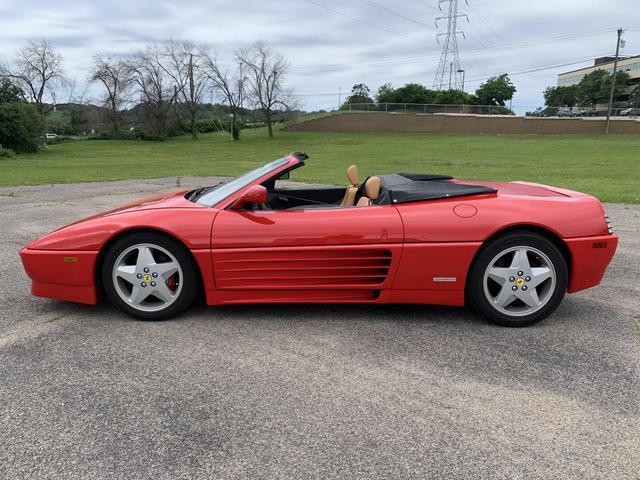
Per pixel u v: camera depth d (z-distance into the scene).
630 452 2.15
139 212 3.56
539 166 26.56
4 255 5.53
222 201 3.57
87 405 2.51
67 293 3.61
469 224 3.39
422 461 2.09
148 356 3.04
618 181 16.41
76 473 2.02
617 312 3.81
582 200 3.61
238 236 3.42
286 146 54.88
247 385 2.70
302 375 2.81
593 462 2.09
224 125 74.69
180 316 3.69
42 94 65.12
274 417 2.40
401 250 3.40
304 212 3.49
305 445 2.19
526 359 3.02
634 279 4.66
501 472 2.03
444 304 3.56
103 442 2.22
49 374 2.81
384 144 52.53
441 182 3.89
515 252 3.42
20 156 45.34
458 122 64.12
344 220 3.43
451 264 3.42
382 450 2.16
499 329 3.48
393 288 3.51
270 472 2.02
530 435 2.27
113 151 52.47
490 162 30.02
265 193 3.40
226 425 2.34
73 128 82.25
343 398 2.57
